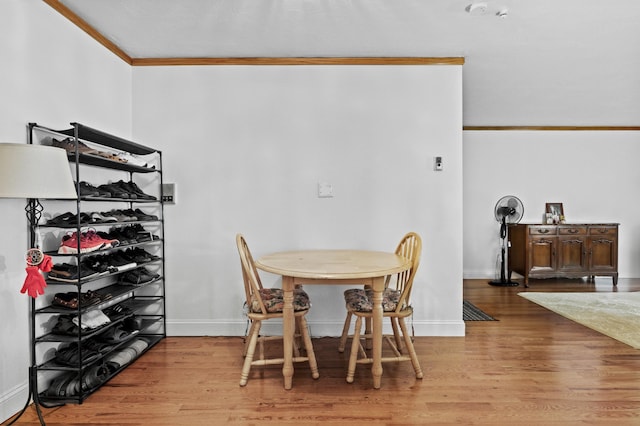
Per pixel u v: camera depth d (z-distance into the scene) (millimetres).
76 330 2279
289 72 3381
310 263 2525
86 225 2305
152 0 2426
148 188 3389
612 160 6207
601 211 6230
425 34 2918
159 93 3369
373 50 3221
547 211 6199
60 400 2211
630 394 2312
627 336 3348
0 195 1657
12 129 2107
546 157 6211
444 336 3373
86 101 2746
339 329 3391
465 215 6242
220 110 3381
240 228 3396
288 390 2371
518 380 2500
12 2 2102
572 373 2604
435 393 2326
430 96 3369
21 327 2166
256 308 2465
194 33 2895
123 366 2674
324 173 3395
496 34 2918
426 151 3381
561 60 3434
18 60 2143
